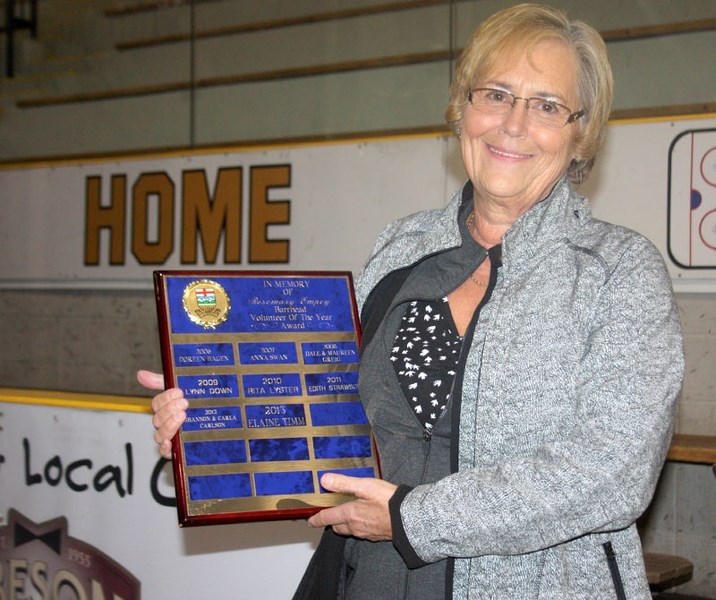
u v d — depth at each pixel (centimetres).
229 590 191
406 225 135
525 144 114
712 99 349
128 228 470
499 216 121
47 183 497
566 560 106
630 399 102
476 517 100
